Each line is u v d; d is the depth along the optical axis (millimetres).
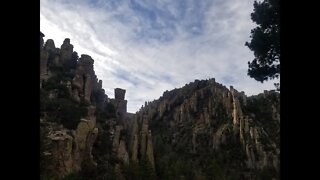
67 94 100438
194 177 109938
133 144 105938
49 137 74375
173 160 118125
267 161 124375
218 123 154750
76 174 74250
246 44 22438
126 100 135375
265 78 21500
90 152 87312
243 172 120875
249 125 141875
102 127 103125
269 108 153500
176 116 169250
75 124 87000
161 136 154125
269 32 21328
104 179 81625
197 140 144375
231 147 135750
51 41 123188
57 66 112500
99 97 126938
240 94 164625
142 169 96625
